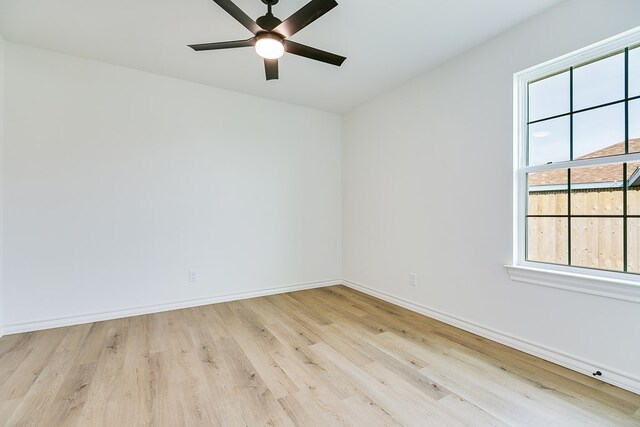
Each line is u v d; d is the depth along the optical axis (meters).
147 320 2.90
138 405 1.65
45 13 2.15
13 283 2.56
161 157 3.15
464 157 2.66
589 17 1.89
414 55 2.72
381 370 2.01
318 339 2.49
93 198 2.84
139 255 3.05
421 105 3.09
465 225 2.66
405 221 3.29
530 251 2.28
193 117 3.32
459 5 2.05
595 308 1.88
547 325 2.11
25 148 2.60
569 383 1.84
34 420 1.52
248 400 1.70
